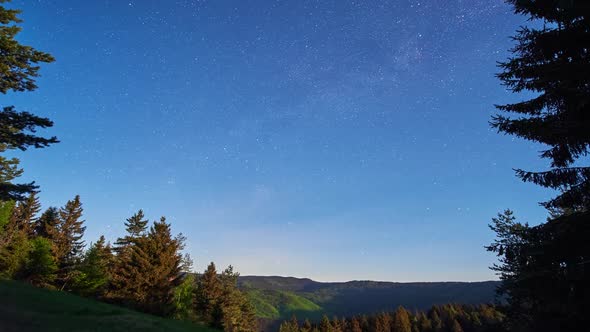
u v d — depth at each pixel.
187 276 58.28
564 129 9.46
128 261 46.94
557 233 9.56
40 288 29.39
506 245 10.83
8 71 19.75
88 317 20.64
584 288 9.39
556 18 10.55
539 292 10.29
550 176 9.94
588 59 9.93
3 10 19.59
